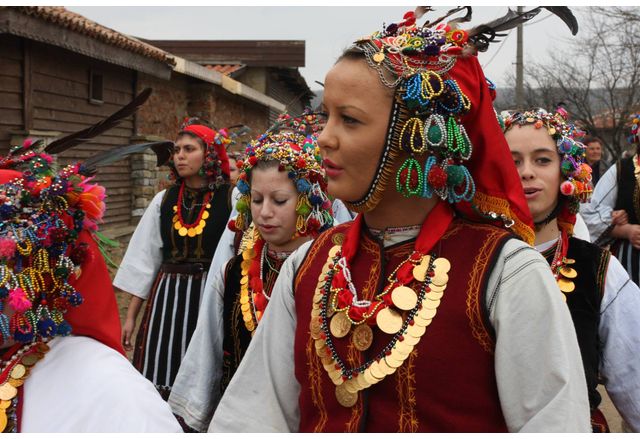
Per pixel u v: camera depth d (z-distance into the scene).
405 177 1.39
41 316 1.55
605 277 2.03
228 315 2.61
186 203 3.99
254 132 15.93
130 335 4.02
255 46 17.45
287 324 1.60
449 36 1.42
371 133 1.37
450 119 1.38
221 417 1.60
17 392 1.54
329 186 1.44
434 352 1.31
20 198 1.55
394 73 1.36
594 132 19.16
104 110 8.80
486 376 1.31
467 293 1.32
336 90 1.39
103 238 1.75
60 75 7.76
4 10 6.10
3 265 1.53
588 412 1.27
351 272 1.49
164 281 3.92
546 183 2.19
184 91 11.55
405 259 1.44
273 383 1.58
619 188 4.29
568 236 2.20
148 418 1.50
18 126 7.06
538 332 1.28
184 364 2.61
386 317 1.36
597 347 2.01
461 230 1.42
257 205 2.61
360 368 1.37
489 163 1.43
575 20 1.48
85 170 1.71
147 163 9.66
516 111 2.33
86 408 1.50
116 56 8.23
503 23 1.46
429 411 1.31
